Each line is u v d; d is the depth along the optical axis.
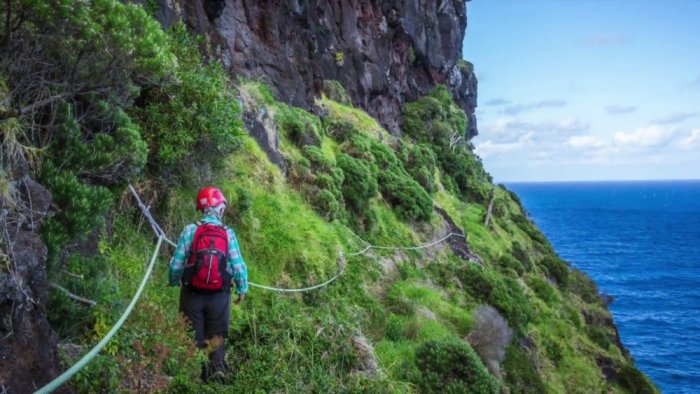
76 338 5.05
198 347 5.66
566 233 166.50
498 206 37.22
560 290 33.22
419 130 36.75
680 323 66.56
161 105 8.08
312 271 10.06
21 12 5.09
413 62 41.47
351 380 7.30
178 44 9.47
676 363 52.47
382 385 7.55
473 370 9.66
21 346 3.92
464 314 13.48
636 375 24.67
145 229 7.66
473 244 24.77
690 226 192.75
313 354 7.48
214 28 14.13
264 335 7.35
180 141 8.04
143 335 5.30
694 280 94.00
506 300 16.45
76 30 5.52
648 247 136.38
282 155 13.60
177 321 5.54
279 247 9.81
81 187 5.36
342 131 19.92
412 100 40.75
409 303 12.06
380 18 33.34
